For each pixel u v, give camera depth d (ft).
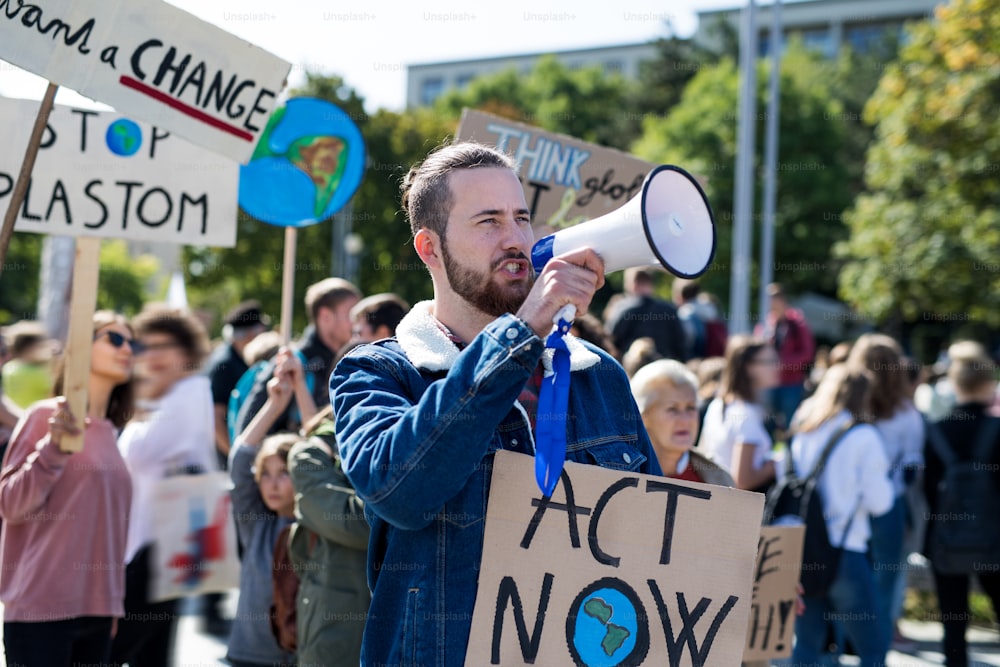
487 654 6.34
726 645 6.47
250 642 13.96
